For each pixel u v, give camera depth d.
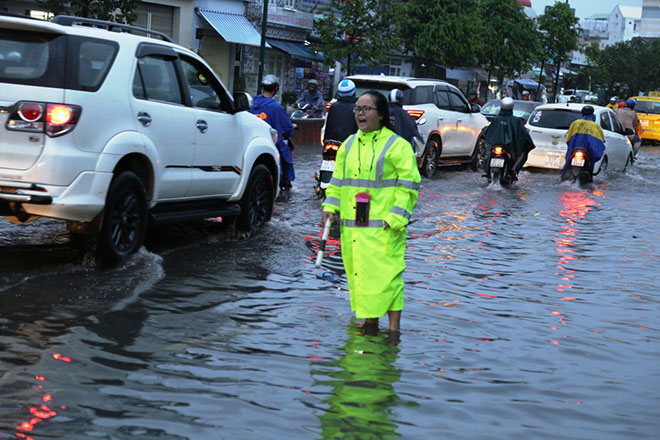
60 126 7.97
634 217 15.68
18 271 8.24
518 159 19.86
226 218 11.24
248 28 45.53
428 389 5.69
